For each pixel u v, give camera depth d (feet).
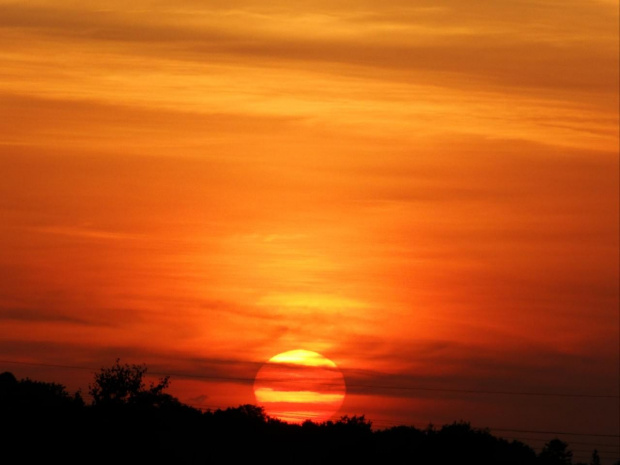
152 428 401.29
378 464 472.85
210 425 449.06
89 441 385.91
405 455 481.87
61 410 394.73
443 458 485.15
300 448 469.98
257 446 456.04
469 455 488.85
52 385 424.05
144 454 392.88
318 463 461.78
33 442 380.17
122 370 403.75
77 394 406.00
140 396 402.31
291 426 485.56
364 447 476.54
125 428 391.86
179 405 442.09
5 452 375.25
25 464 375.25
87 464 382.22
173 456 407.03
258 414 476.95
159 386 406.82
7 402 397.60
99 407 395.75
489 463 488.02
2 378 444.14
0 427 383.04
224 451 434.71
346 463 469.57
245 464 437.99
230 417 461.78
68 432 385.70
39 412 392.27
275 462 449.48
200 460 418.10
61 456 380.17
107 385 400.67
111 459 386.32
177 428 428.15
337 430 488.02
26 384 422.00
